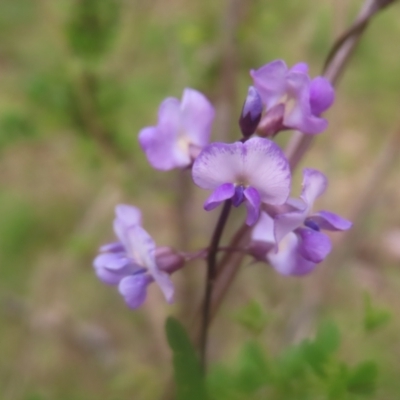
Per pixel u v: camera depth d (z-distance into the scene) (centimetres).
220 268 18
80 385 35
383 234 35
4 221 42
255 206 17
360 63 46
